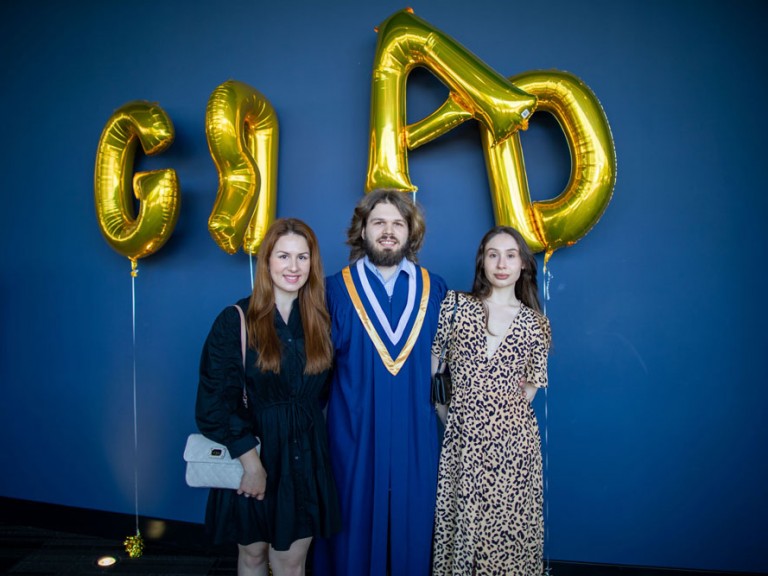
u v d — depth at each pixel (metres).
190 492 2.49
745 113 2.11
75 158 2.57
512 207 2.02
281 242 1.59
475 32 2.23
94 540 2.55
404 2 2.27
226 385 1.58
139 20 2.48
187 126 2.43
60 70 2.58
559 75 1.96
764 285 2.13
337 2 2.32
